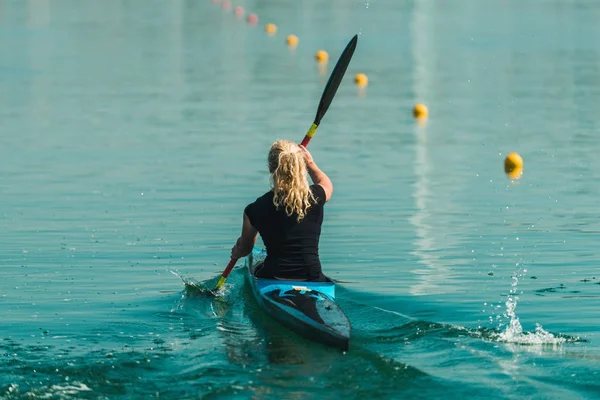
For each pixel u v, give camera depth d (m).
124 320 24.20
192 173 44.38
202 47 101.75
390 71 83.12
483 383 18.89
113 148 50.31
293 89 72.19
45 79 77.31
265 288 24.41
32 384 18.78
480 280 28.28
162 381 19.11
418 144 51.88
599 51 94.88
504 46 100.81
